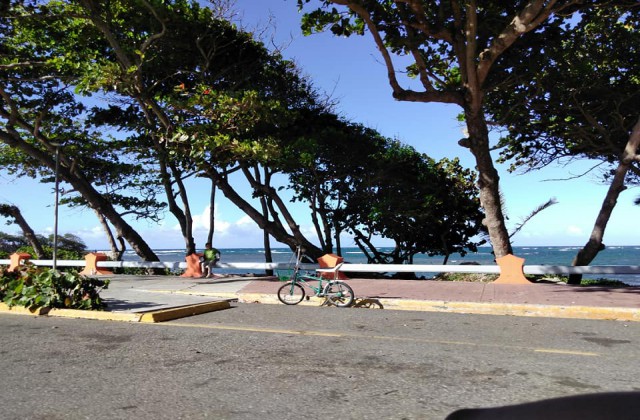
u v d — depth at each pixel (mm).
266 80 22328
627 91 18406
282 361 5895
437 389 4773
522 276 13969
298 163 20516
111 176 24719
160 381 5090
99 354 6281
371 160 22875
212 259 18141
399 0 15227
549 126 19812
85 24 19328
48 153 23703
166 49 19531
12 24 19594
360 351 6422
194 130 17562
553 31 16719
